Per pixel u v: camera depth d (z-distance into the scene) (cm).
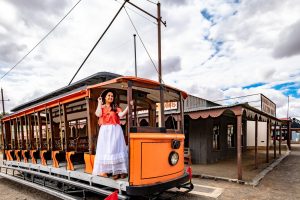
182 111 554
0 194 725
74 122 738
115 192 392
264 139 2006
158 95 563
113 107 477
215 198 586
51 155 636
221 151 1277
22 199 656
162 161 448
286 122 1773
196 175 851
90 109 499
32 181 720
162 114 484
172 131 500
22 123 821
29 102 888
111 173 451
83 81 606
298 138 3055
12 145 924
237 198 586
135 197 438
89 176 480
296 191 643
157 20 1123
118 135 453
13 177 807
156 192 413
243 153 1558
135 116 527
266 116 1098
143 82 455
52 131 631
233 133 1459
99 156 446
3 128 986
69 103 581
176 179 464
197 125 1172
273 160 1212
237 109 773
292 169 966
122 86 486
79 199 497
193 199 578
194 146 1177
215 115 853
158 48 1127
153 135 435
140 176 408
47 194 704
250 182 720
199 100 1391
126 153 464
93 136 501
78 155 559
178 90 550
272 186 698
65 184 592
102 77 578
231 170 938
